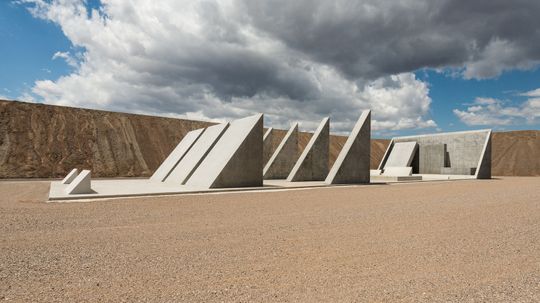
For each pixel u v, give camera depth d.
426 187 17.41
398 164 32.06
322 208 9.86
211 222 7.73
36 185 18.81
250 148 16.34
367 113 20.61
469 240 6.09
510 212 9.15
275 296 3.60
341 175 19.33
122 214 8.77
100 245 5.69
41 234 6.47
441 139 31.19
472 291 3.76
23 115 32.62
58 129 33.28
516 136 53.38
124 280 4.07
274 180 22.14
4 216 8.33
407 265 4.69
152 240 6.05
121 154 34.34
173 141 40.41
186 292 3.70
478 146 28.36
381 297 3.58
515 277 4.23
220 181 15.55
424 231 6.82
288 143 23.56
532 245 5.77
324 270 4.48
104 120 37.56
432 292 3.72
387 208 9.88
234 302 3.44
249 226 7.29
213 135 19.92
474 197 12.62
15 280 4.06
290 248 5.54
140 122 40.25
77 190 13.17
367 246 5.68
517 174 41.66
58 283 3.97
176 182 18.80
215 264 4.72
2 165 26.84
